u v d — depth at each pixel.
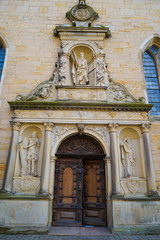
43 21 11.05
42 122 8.55
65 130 8.72
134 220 7.28
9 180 7.71
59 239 6.34
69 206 8.16
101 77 9.61
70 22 11.14
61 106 8.67
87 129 8.77
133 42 10.82
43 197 7.40
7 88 9.53
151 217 7.37
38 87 9.37
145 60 11.34
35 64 10.09
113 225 7.16
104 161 8.70
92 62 10.46
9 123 8.89
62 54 9.97
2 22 10.87
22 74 9.84
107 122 8.67
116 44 10.73
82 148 9.00
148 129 8.80
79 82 9.91
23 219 7.16
